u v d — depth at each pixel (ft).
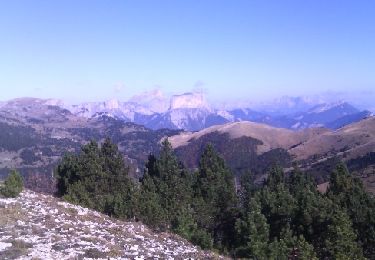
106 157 253.85
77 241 99.96
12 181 147.84
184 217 172.55
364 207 201.16
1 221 107.04
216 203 258.57
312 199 194.18
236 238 190.39
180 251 114.42
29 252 84.64
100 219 140.56
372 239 185.57
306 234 185.26
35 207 131.54
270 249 157.07
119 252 95.55
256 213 177.88
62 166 250.78
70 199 193.06
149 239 125.08
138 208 176.76
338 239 157.89
